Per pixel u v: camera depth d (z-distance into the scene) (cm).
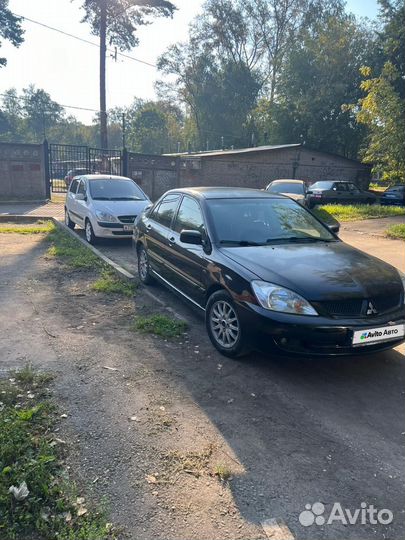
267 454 299
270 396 373
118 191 1125
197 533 233
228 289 426
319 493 265
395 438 322
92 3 2836
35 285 682
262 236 499
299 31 4566
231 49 5241
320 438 319
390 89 1848
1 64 3102
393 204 2408
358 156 3653
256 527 238
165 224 616
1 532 225
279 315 381
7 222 1378
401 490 270
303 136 3712
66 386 376
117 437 309
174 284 571
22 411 329
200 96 5425
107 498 253
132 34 2975
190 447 302
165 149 7838
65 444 299
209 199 541
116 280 709
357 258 463
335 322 376
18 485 253
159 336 490
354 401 371
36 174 2067
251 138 5125
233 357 434
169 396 367
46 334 490
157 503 252
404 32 2598
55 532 228
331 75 3612
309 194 2069
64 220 1379
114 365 418
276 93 4150
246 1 4947
